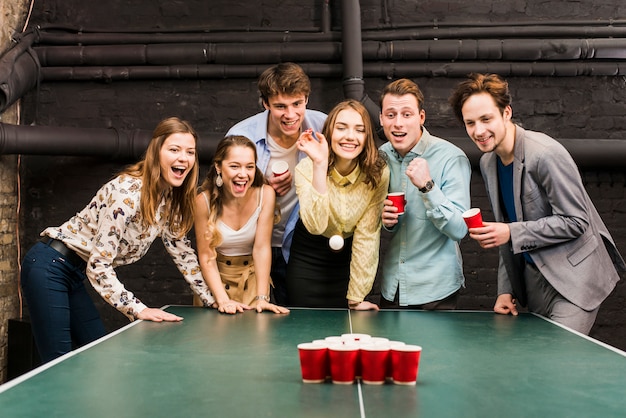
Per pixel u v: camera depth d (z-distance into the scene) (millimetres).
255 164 2939
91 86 5180
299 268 3145
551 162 2660
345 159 2863
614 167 4898
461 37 5000
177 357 1882
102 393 1483
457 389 1540
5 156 4926
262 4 5125
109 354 1923
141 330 2359
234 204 2996
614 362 1850
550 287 2799
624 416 1325
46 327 2789
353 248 2977
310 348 1577
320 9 5102
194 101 5137
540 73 4977
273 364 1793
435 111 5020
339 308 3014
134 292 5082
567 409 1373
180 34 5137
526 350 2023
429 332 2340
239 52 5016
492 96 2709
